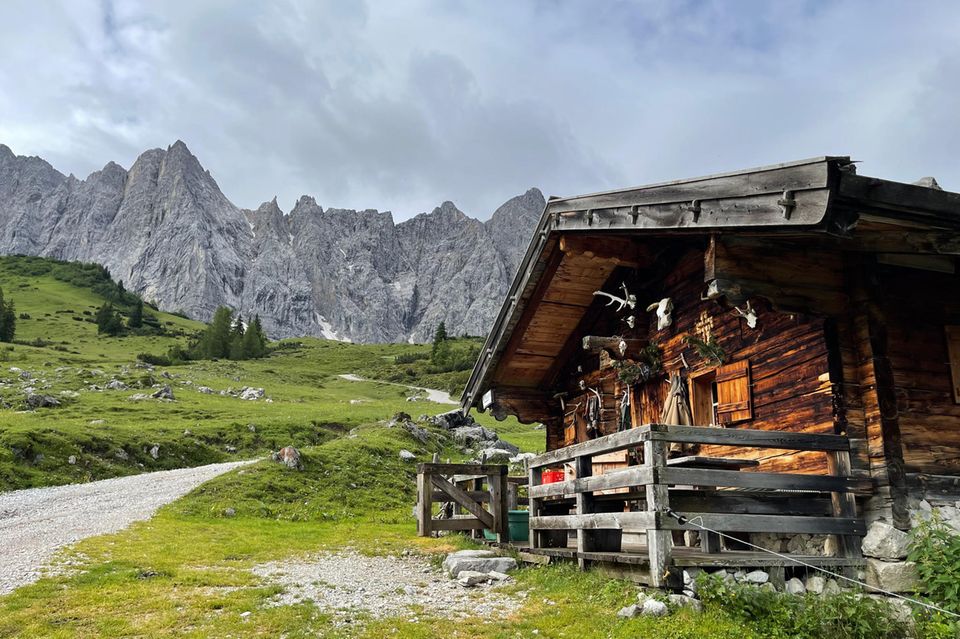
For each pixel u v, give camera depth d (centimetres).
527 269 1501
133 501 2545
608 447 1027
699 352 1320
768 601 870
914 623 855
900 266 1072
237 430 4634
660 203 1010
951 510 1001
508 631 861
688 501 969
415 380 12400
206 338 13288
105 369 8062
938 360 1058
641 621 828
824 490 970
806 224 779
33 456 3238
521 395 1870
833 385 1021
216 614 962
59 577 1197
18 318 14188
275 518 2481
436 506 2906
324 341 18900
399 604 1032
